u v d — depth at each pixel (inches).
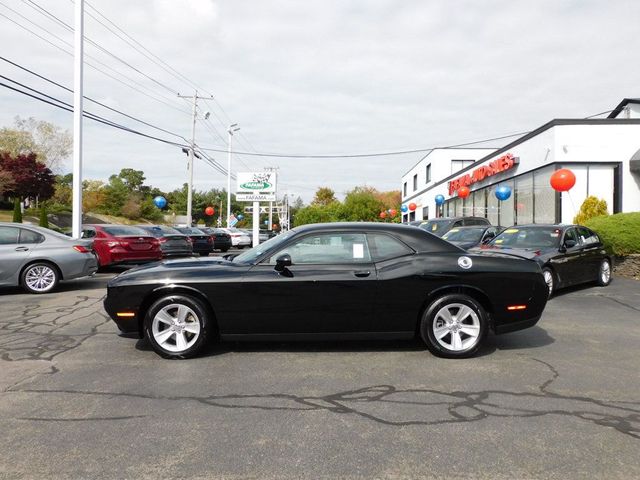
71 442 137.3
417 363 212.5
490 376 195.6
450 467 124.2
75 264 426.3
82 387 182.4
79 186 639.1
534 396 173.6
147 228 789.2
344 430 145.5
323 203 3612.2
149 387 182.4
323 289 217.3
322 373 198.7
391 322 221.3
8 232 415.8
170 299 217.5
